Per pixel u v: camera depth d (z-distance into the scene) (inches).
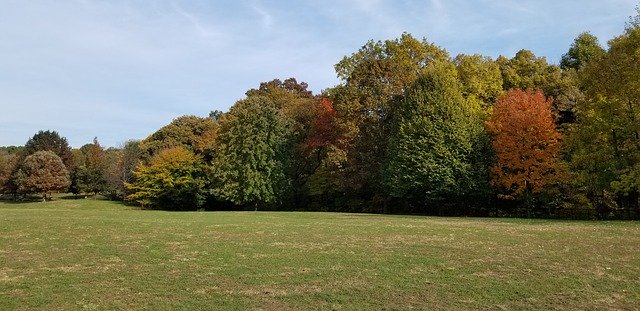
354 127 1647.4
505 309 391.5
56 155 2965.1
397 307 392.2
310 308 388.2
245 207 2066.9
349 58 1801.2
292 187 2017.7
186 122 2915.8
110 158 3031.5
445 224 993.5
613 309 394.9
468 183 1417.3
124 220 1003.3
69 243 692.7
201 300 406.0
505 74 1839.3
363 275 498.0
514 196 1435.8
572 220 1146.0
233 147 1983.3
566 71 1847.9
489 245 682.2
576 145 1248.2
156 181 2338.8
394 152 1518.2
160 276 490.6
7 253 613.9
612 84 1139.3
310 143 1951.3
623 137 1195.3
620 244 684.7
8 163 3189.0
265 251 634.8
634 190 1234.6
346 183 1720.0
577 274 502.6
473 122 1486.2
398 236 778.2
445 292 436.5
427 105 1492.4
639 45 1106.1
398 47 1738.4
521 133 1325.0
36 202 2815.0
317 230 861.8
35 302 393.4
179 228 873.5
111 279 476.7
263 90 2891.2
